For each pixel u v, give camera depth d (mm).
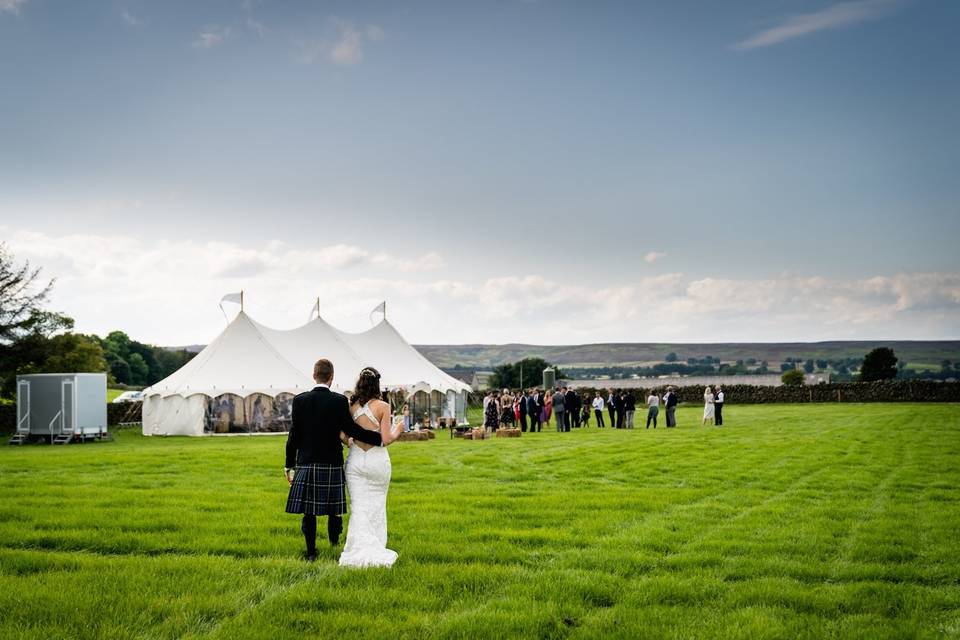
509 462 17297
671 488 12938
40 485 13172
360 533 7254
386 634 5297
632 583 6762
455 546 8133
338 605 5973
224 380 34125
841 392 61156
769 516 10164
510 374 114250
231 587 6406
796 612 5988
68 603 5805
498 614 5695
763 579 6891
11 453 22578
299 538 8523
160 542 8195
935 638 5328
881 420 34688
